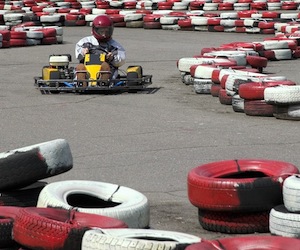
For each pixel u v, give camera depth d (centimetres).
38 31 4297
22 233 910
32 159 1130
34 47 4181
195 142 1770
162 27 5200
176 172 1509
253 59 2966
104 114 2142
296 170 1127
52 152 1140
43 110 2212
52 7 6134
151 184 1427
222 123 1997
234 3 6134
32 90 2605
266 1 6119
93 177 1477
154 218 1209
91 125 1989
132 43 4303
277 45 3534
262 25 4784
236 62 2778
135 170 1529
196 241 844
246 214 1105
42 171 1134
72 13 5591
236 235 1112
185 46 4125
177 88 2656
